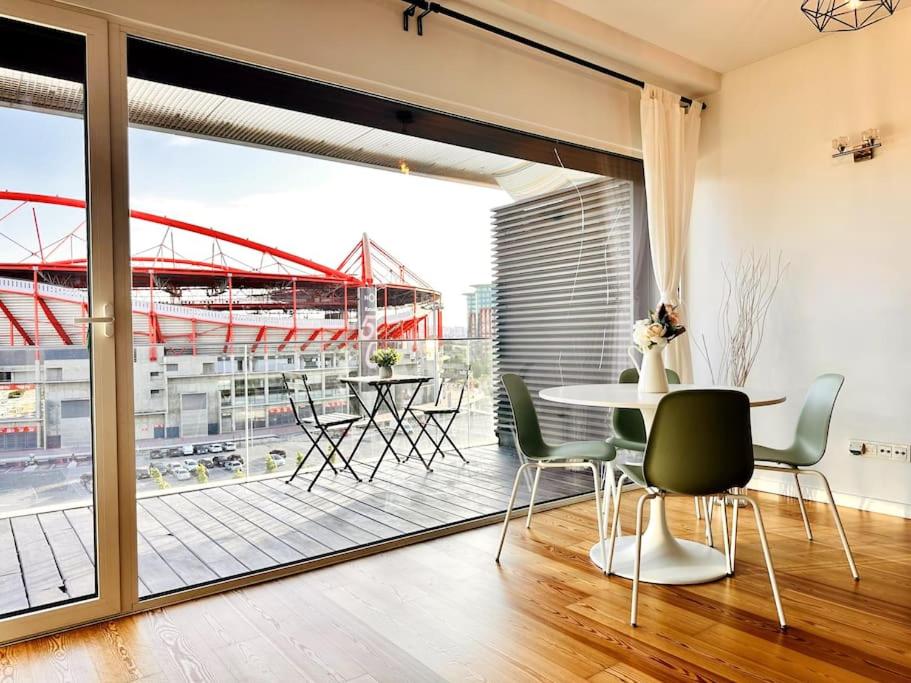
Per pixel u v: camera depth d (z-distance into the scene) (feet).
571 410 12.67
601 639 6.72
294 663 6.32
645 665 6.15
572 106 12.09
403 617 7.33
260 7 8.34
